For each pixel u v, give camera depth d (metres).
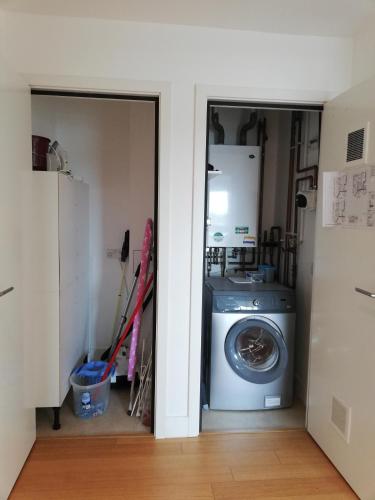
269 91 2.00
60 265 2.11
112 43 1.90
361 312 1.67
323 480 1.82
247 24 1.91
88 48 1.89
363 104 1.66
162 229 2.02
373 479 1.58
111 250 3.16
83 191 2.75
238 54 1.98
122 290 3.13
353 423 1.73
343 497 1.71
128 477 1.81
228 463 1.93
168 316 2.08
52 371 2.14
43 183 2.05
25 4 1.75
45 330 2.11
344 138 1.82
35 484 1.75
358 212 1.70
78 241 2.59
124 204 3.14
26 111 1.83
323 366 2.03
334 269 1.91
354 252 1.73
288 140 2.93
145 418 2.29
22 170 1.78
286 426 2.31
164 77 1.94
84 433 2.17
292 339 2.51
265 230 3.22
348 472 1.77
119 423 2.29
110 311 3.19
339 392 1.86
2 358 1.54
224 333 2.43
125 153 3.12
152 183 2.89
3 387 1.56
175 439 2.13
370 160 1.61
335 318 1.90
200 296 2.07
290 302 2.48
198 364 2.12
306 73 2.03
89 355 3.17
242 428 2.28
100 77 1.90
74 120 3.06
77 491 1.71
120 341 2.52
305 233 2.62
